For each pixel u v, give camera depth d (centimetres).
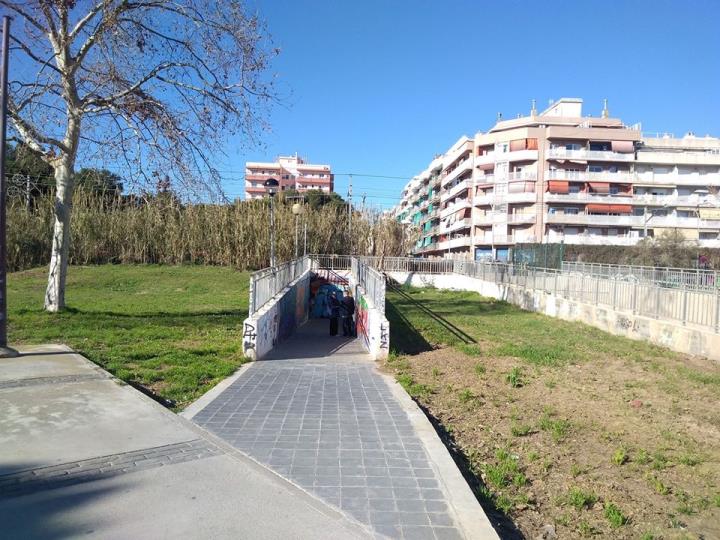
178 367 871
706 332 1080
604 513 410
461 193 7575
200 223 3428
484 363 1008
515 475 476
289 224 3488
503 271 2653
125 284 2667
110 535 331
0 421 541
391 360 1031
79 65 1317
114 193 3472
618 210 6669
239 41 1359
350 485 418
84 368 789
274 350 1209
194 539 330
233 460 463
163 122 1339
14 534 329
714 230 6656
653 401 734
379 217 4400
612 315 1479
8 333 1130
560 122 6975
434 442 525
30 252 3316
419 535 343
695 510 419
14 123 1271
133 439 502
